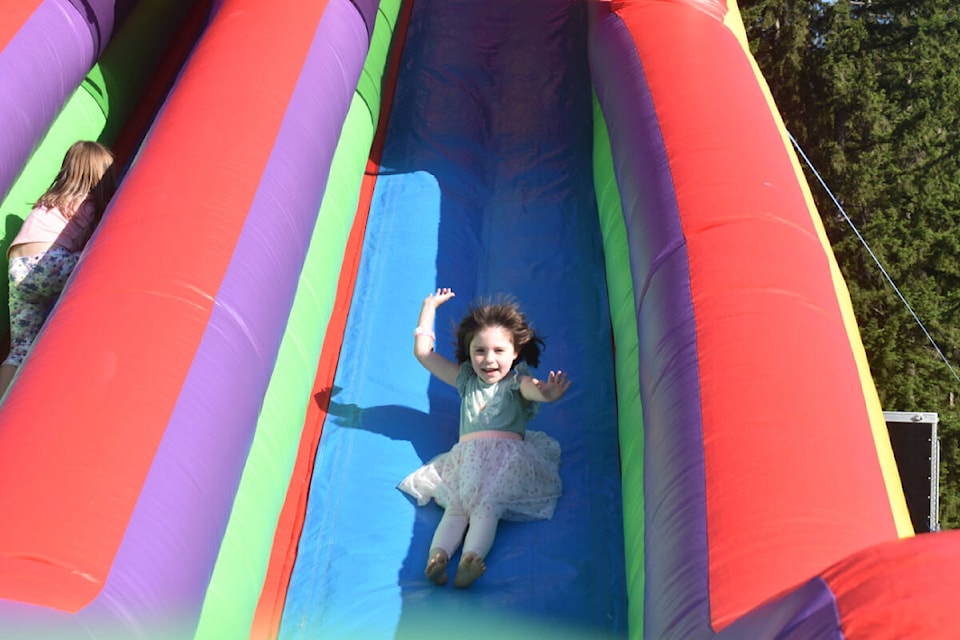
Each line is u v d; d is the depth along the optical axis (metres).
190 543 2.56
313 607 3.20
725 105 4.31
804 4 20.92
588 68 6.60
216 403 2.87
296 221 3.75
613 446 3.82
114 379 2.72
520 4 7.40
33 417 2.59
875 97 20.69
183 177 3.52
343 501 3.57
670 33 4.93
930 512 7.11
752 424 2.77
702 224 3.56
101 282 3.05
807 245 3.53
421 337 3.78
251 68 4.21
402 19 7.23
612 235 4.56
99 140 5.10
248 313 3.19
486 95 6.45
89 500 2.40
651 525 2.82
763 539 2.45
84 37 4.48
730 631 2.21
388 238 4.98
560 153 5.78
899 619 1.77
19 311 3.91
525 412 3.59
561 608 3.17
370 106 5.59
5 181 3.80
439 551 3.21
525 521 3.48
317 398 4.05
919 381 18.44
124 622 2.21
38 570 2.20
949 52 21.77
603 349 4.34
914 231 19.81
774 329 3.07
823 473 2.62
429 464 3.57
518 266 4.91
